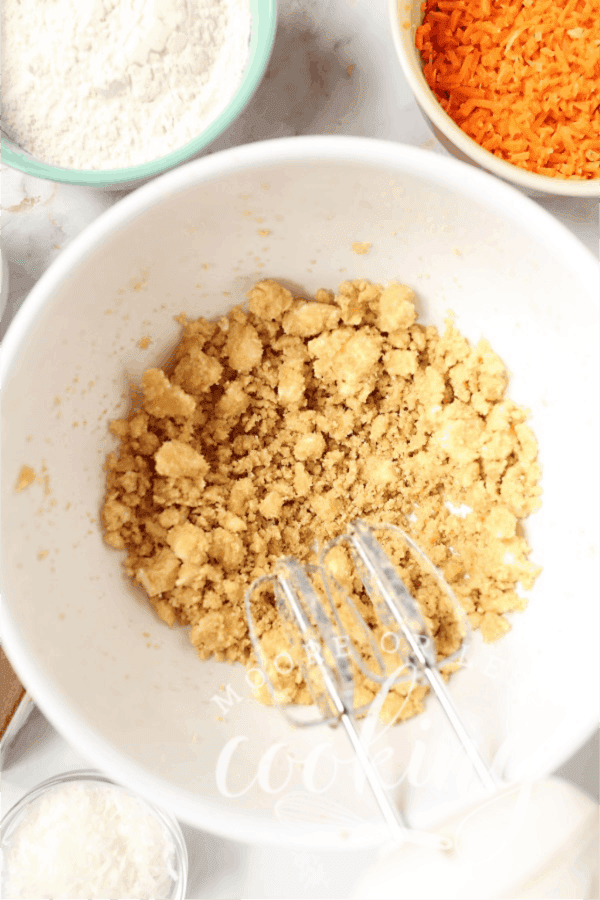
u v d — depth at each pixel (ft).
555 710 1.46
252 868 1.72
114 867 1.68
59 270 1.41
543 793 1.40
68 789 1.71
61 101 1.65
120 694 1.46
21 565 1.42
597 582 1.50
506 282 1.51
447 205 1.45
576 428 1.54
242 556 1.57
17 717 1.69
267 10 1.58
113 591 1.53
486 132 1.67
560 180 1.56
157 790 1.39
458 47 1.68
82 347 1.48
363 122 1.80
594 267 1.40
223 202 1.45
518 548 1.58
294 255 1.56
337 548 1.58
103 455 1.57
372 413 1.62
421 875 1.35
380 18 1.78
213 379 1.59
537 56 1.66
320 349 1.60
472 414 1.61
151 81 1.64
